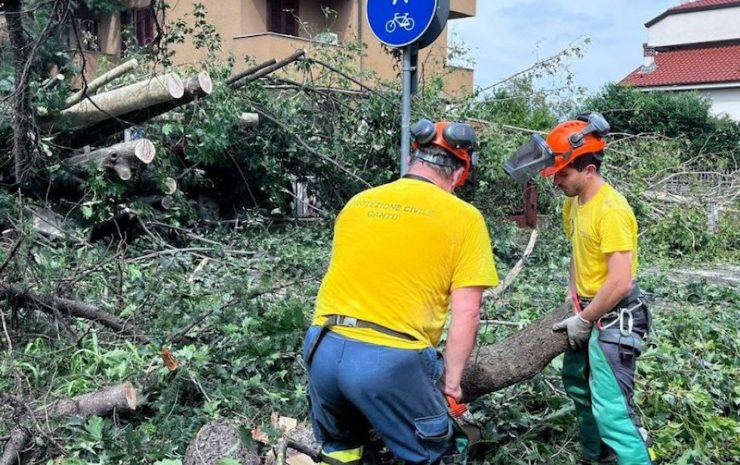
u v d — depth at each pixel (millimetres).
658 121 23781
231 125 9281
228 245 9016
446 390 2803
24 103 7652
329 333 2785
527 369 3432
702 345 5109
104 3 13180
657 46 42438
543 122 11555
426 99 10602
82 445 3555
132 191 9164
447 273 2740
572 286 3549
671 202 11617
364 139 10570
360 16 19266
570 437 3832
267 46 17469
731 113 37000
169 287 6160
